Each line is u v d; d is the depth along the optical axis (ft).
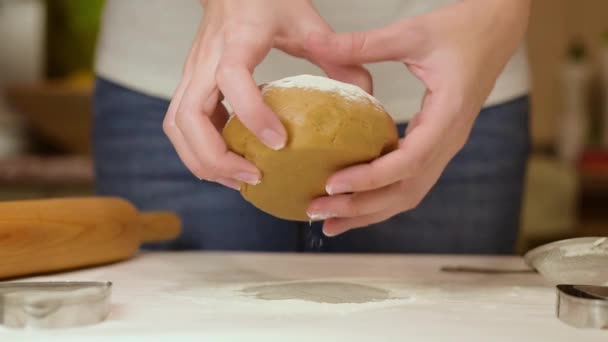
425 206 4.02
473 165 4.00
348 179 2.57
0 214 3.09
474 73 2.78
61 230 3.23
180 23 3.97
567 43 10.12
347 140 2.55
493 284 3.12
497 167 4.04
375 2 3.82
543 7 10.14
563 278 2.93
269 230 4.04
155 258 3.65
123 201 3.55
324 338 2.39
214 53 2.68
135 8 4.06
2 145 7.18
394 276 3.28
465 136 2.91
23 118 7.30
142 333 2.42
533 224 7.79
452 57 2.76
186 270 3.37
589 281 2.89
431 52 2.76
